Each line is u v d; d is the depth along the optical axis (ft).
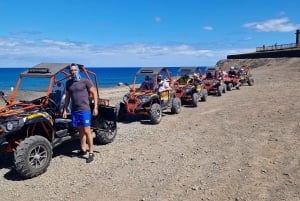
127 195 17.12
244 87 73.92
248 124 32.01
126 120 37.29
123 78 270.67
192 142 26.48
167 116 39.22
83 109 22.09
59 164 21.97
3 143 19.67
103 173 20.24
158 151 24.34
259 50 217.97
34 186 18.69
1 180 19.67
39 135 22.02
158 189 17.65
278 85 72.95
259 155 22.12
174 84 48.57
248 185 17.53
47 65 23.59
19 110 20.80
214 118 36.45
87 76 25.45
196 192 17.06
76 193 17.62
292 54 152.66
